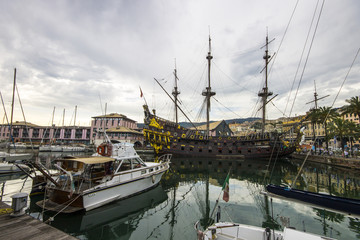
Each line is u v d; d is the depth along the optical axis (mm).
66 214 11844
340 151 46719
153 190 18188
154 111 42938
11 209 8781
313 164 40875
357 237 10070
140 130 100625
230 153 48969
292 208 14258
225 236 8289
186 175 27297
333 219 12289
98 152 16250
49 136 94750
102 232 10500
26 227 7180
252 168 34250
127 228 11086
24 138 93062
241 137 49656
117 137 76688
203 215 13023
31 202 13781
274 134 45781
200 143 48375
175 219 12398
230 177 26406
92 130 87812
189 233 10562
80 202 11914
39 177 15453
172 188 19938
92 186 13703
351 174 29266
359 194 18406
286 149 46375
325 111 45625
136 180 15758
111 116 87938
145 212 13375
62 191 12367
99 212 12492
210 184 22328
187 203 15453
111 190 13750
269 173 29562
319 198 6688
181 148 46531
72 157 14773
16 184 18984
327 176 27672
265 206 14719
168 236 10227
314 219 12305
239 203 15469
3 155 28469
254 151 47719
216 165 37438
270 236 7887
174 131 45812
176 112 54500
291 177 26781
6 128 94250
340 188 20750
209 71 53406
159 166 19703
